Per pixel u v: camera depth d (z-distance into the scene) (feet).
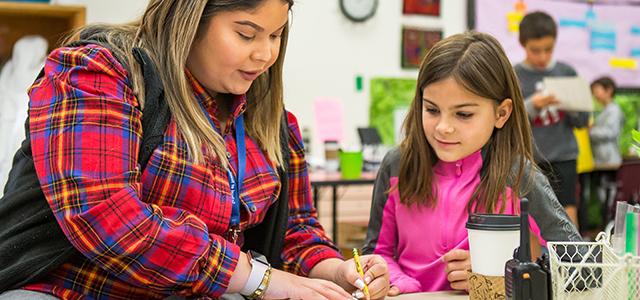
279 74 4.58
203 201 4.01
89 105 3.65
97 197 3.55
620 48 18.22
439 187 5.53
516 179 5.31
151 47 4.15
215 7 3.94
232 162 4.33
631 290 3.22
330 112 15.06
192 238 3.73
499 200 5.30
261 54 4.02
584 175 17.03
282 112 4.80
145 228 3.60
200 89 4.23
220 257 3.84
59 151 3.59
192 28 3.96
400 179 5.63
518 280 3.28
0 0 12.52
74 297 3.77
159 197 3.91
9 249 3.71
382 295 4.46
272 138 4.60
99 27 4.27
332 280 4.56
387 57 15.98
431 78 5.20
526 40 12.14
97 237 3.55
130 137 3.73
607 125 17.25
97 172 3.59
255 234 4.69
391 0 15.97
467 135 5.20
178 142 3.96
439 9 16.34
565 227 5.36
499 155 5.37
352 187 15.28
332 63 15.58
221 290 3.87
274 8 3.94
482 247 3.80
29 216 3.76
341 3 15.52
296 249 4.91
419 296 4.51
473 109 5.16
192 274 3.73
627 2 18.21
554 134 11.46
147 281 3.69
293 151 5.02
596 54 17.97
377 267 4.45
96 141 3.62
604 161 17.17
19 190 3.79
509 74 5.33
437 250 5.48
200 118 4.07
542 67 12.19
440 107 5.22
